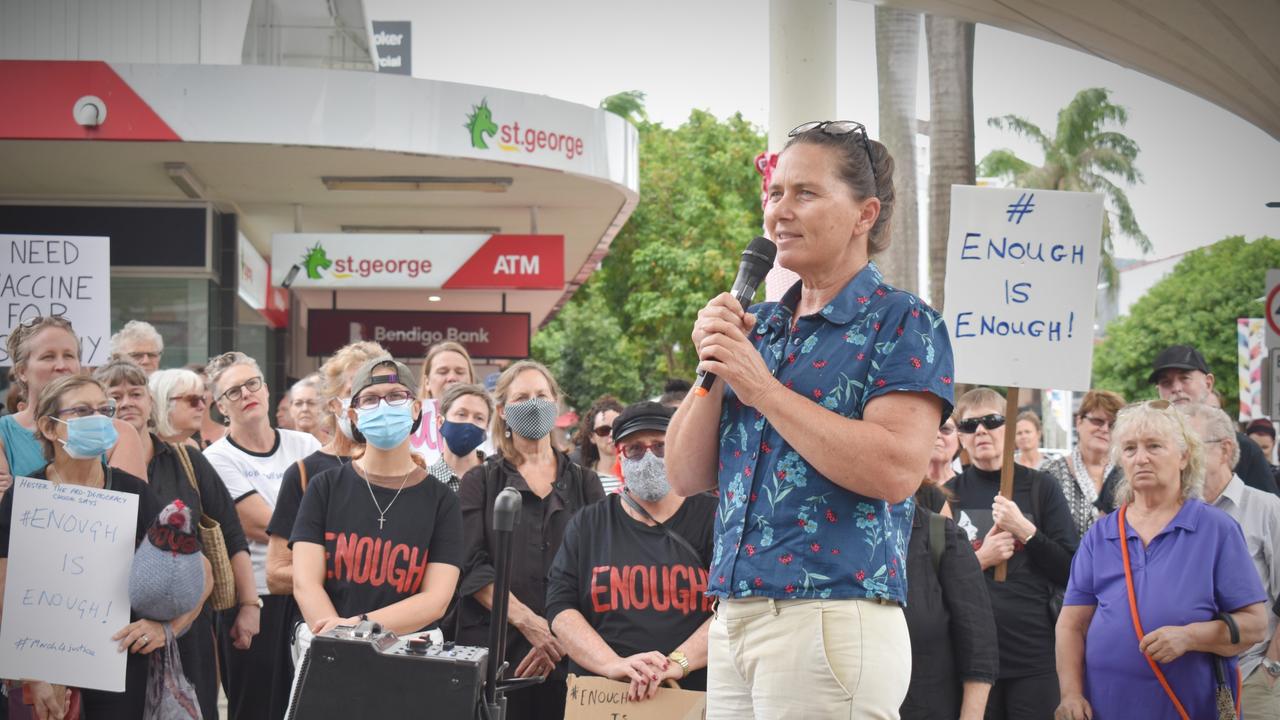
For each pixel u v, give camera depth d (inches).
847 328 101.0
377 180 599.5
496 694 122.4
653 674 183.5
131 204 628.7
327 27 641.6
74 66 506.0
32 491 179.3
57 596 178.5
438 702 116.2
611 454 279.0
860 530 97.0
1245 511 214.7
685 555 195.2
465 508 219.3
